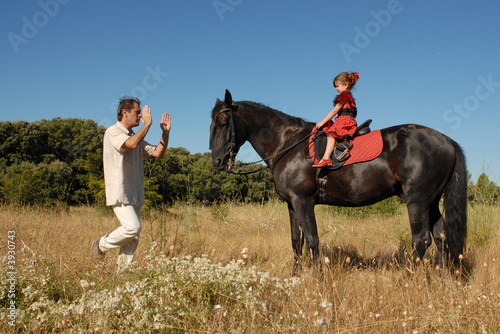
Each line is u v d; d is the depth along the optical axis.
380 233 7.17
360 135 4.32
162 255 3.45
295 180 4.48
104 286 3.16
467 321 2.62
